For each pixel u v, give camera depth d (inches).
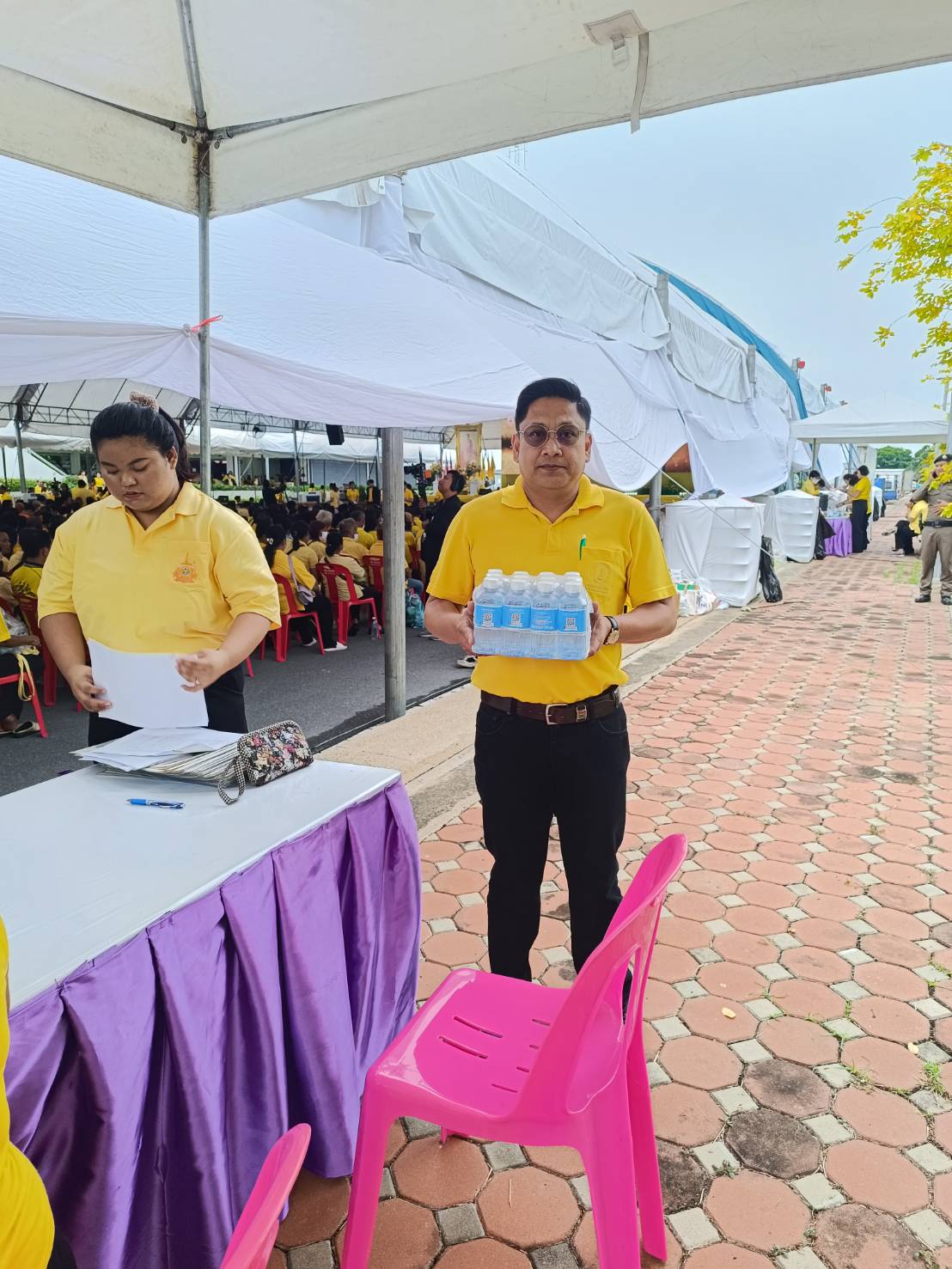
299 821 74.1
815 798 177.5
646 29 85.7
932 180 232.8
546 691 82.9
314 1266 71.2
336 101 106.9
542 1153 84.2
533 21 86.0
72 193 171.3
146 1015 56.8
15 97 100.7
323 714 239.0
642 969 62.8
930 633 362.0
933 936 123.9
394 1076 61.7
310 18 92.3
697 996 109.6
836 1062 97.0
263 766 83.3
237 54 100.6
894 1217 76.4
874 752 207.8
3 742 211.0
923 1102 90.7
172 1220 62.4
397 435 217.6
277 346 174.2
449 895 135.3
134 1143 56.8
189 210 124.2
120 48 98.5
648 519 86.9
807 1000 108.7
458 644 84.9
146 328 139.8
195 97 109.8
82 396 672.4
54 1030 50.8
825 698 259.1
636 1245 57.3
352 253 247.0
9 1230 36.2
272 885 68.7
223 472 1031.0
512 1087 61.4
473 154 103.1
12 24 91.7
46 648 244.2
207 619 92.9
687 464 455.8
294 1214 76.0
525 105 96.4
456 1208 77.4
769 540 468.1
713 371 543.5
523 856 88.4
